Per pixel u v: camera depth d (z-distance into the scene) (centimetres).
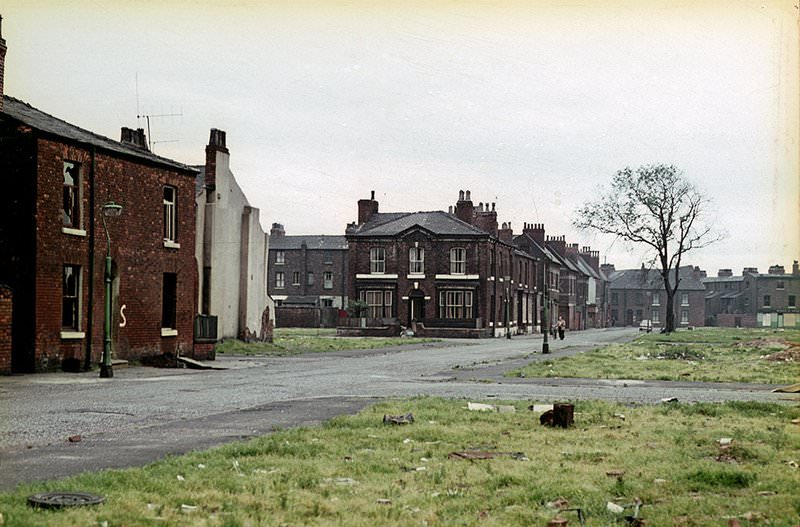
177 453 1065
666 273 7912
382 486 862
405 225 7306
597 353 4175
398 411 1480
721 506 793
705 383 2350
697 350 4431
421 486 870
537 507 786
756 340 5925
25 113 2692
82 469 952
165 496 800
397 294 7150
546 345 4294
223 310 4231
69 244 2636
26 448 1111
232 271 4344
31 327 2503
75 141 2634
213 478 880
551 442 1149
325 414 1510
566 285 11100
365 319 6981
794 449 1107
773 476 927
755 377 2547
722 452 1081
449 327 7031
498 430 1253
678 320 14862
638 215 7800
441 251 7131
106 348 2459
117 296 2853
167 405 1678
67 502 748
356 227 7575
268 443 1095
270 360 3491
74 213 2705
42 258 2523
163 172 3108
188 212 3272
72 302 2700
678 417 1434
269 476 902
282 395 1912
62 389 2041
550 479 896
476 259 7081
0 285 2402
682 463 997
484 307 7069
